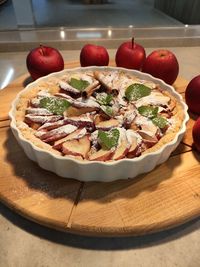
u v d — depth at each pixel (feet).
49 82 1.31
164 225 0.86
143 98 1.18
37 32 2.05
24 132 1.00
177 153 1.10
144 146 0.96
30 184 0.96
